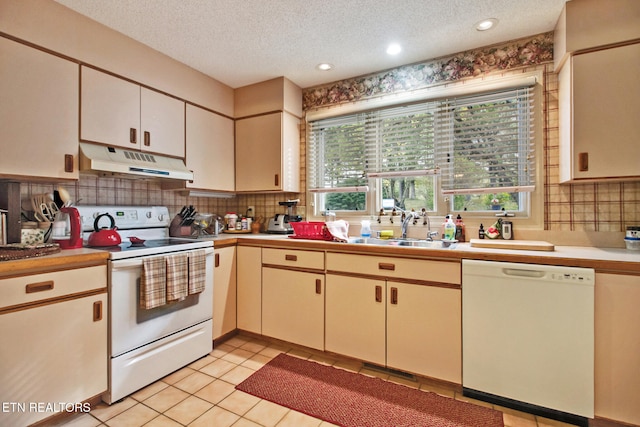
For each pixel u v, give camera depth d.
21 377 1.36
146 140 2.20
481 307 1.68
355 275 2.04
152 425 1.50
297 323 2.26
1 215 1.60
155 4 1.75
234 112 2.97
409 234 2.44
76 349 1.54
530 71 2.09
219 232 2.94
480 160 2.24
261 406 1.66
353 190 2.69
